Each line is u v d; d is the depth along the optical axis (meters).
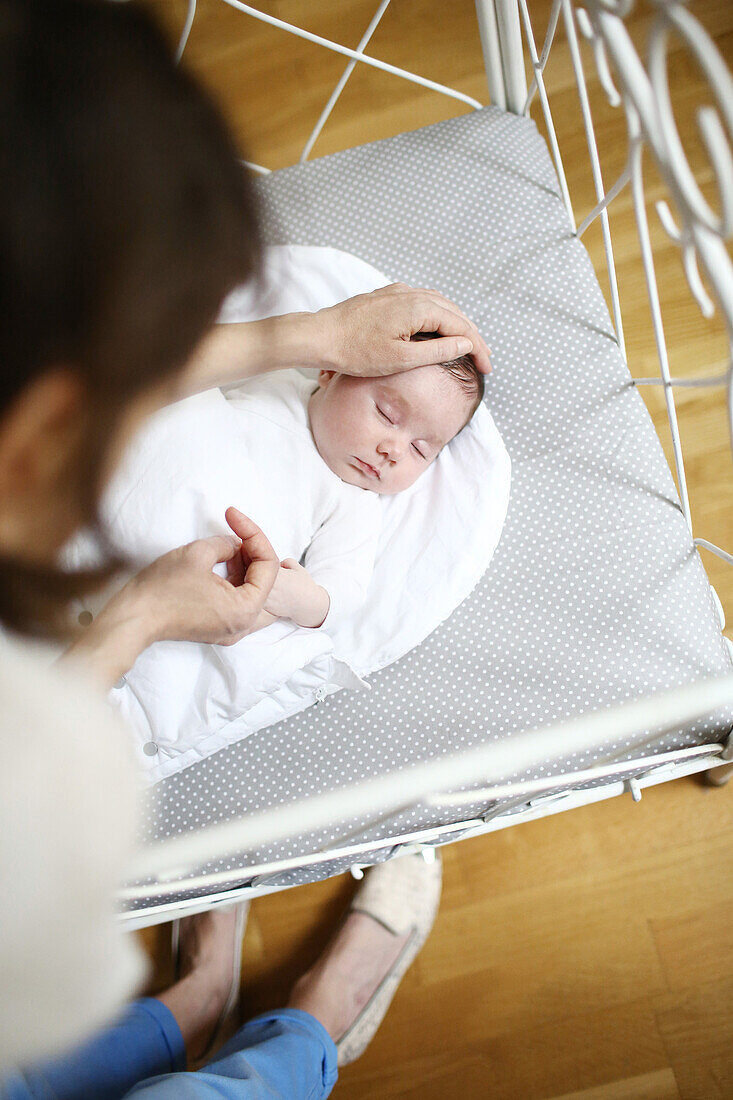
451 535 0.93
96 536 0.34
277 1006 1.22
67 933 0.27
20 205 0.26
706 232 0.54
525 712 0.87
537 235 1.02
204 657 0.83
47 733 0.26
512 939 1.21
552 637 0.89
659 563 0.90
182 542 0.83
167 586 0.72
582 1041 1.17
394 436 0.94
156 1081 0.68
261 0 1.64
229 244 0.31
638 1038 1.16
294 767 0.88
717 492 1.30
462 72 1.56
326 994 1.12
